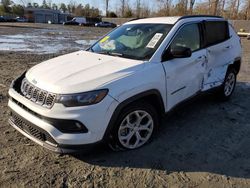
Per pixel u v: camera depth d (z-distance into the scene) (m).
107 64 3.98
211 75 5.41
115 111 3.58
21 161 3.73
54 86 3.48
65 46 17.11
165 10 53.03
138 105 3.90
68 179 3.41
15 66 9.51
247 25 35.66
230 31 6.11
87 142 3.48
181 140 4.42
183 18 4.86
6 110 5.37
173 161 3.84
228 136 4.62
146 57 4.18
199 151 4.12
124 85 3.63
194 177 3.53
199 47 5.01
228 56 5.87
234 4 48.38
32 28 39.75
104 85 3.50
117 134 3.79
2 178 3.38
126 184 3.36
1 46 15.91
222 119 5.29
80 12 91.44
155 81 3.97
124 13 72.31
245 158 3.99
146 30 4.72
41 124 3.46
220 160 3.91
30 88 3.73
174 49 4.20
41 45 17.28
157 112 4.28
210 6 47.75
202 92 5.18
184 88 4.63
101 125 3.51
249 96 6.75
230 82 6.27
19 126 3.93
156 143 4.29
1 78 7.64
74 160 3.79
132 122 3.97
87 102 3.40
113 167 3.67
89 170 3.59
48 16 93.25
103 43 4.95
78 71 3.78
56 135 3.41
